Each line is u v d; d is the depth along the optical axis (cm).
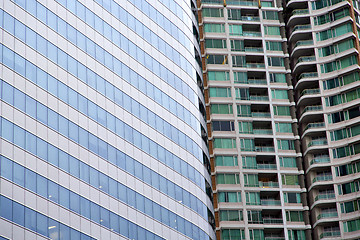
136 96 13000
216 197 18675
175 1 15525
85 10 12262
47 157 10344
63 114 10944
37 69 10631
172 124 13888
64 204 10425
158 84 13838
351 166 19312
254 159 19350
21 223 9519
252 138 19600
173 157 13575
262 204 19062
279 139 19888
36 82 10538
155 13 14525
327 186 19362
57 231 10144
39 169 10112
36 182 9988
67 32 11606
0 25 10100
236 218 18450
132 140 12506
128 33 13362
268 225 18662
